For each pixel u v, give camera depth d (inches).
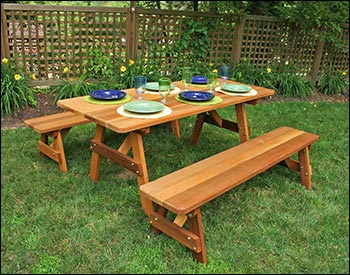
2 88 161.9
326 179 121.9
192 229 78.7
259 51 233.3
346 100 237.8
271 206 103.4
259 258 82.7
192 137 143.9
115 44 197.8
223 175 87.7
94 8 185.3
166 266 78.6
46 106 173.0
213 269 78.5
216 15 214.1
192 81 133.8
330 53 252.8
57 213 94.3
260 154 101.9
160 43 208.5
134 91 118.5
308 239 90.0
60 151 114.5
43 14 176.2
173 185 81.7
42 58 183.8
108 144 140.2
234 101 112.0
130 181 112.5
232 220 95.7
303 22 223.1
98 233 87.6
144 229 89.7
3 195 100.9
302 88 230.1
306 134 120.0
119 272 76.4
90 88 183.5
